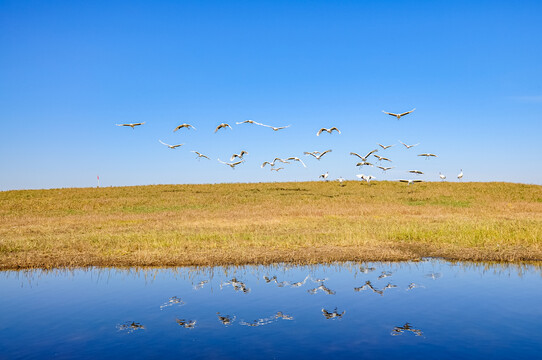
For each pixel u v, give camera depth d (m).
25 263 18.59
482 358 9.19
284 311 12.47
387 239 22.83
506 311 12.20
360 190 53.97
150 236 23.69
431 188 54.81
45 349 10.07
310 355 9.49
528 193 50.53
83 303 13.45
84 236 24.61
